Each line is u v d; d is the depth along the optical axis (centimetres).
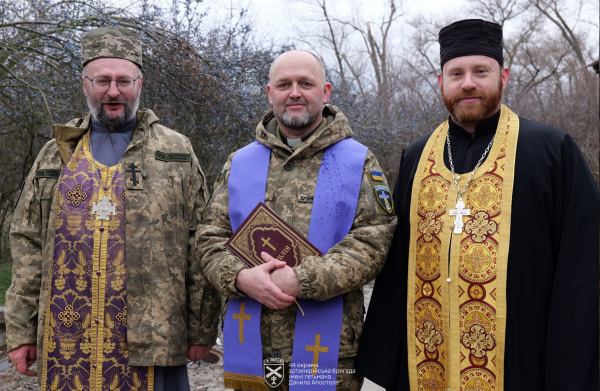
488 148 247
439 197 249
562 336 220
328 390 249
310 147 264
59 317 258
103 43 273
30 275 269
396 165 1264
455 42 247
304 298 244
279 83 263
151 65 703
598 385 217
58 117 689
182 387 279
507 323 228
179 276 272
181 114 750
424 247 249
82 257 260
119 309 259
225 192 275
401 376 257
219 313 288
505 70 254
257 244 249
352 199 258
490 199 238
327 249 255
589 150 1435
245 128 770
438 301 244
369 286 842
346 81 1185
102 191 266
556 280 226
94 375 256
